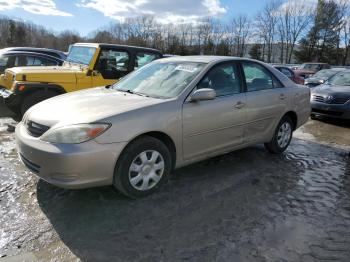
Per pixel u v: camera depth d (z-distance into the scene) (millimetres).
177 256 2756
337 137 7238
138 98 3914
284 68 14859
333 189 4238
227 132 4418
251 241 2996
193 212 3457
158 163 3717
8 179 4035
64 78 6688
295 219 3422
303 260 2775
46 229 3051
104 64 7078
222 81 4453
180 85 4109
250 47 61969
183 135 3881
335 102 8578
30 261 2627
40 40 70562
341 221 3434
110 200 3602
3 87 7273
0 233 2959
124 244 2885
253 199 3822
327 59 57844
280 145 5461
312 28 57344
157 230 3109
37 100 6535
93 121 3236
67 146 3141
